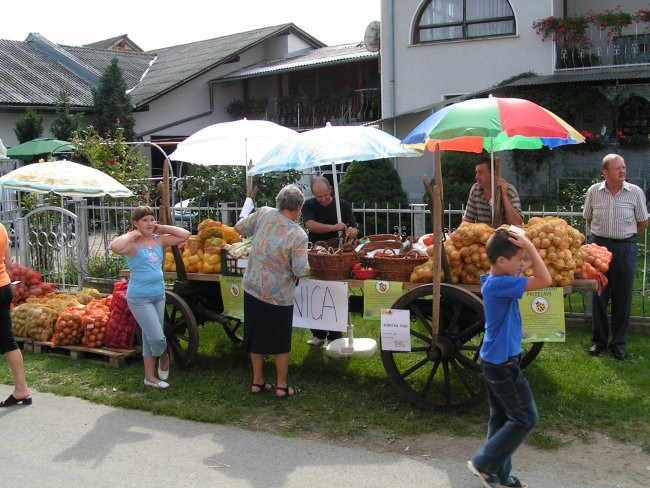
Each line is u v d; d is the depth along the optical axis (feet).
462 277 17.35
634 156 57.06
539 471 13.91
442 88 64.39
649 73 53.31
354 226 23.40
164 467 14.66
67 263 33.42
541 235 16.46
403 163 62.03
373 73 82.89
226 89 92.63
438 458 14.73
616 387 18.21
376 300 18.21
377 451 15.19
